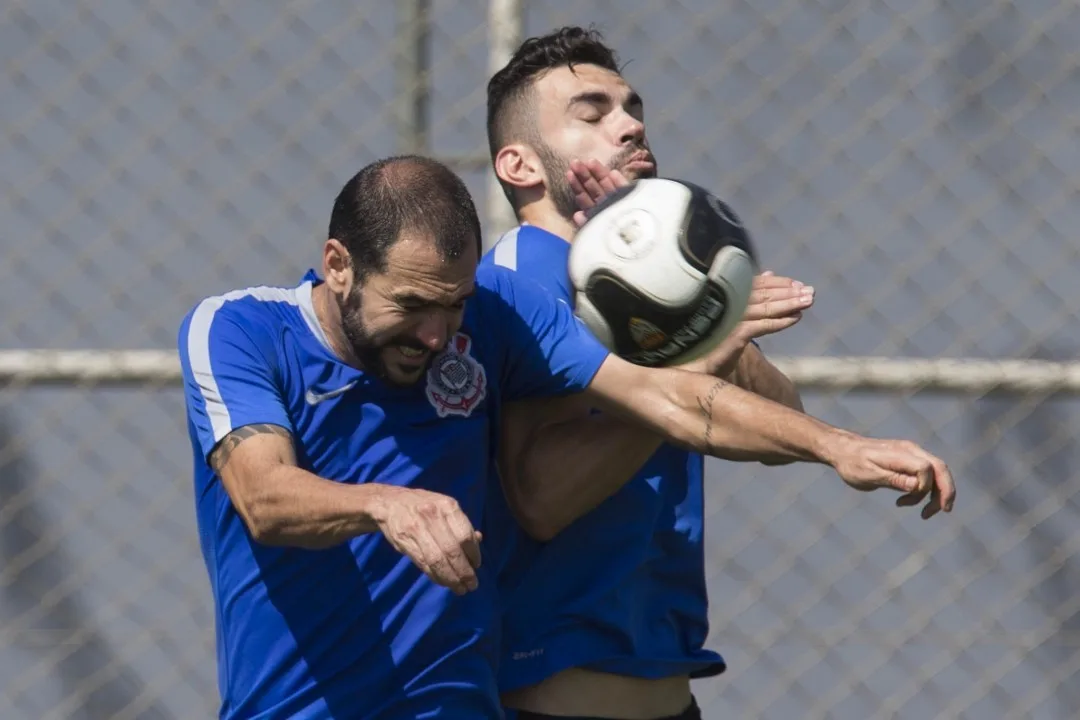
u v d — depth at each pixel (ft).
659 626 45.14
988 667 61.31
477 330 40.86
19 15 62.39
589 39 47.37
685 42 61.21
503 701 44.34
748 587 62.03
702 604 46.14
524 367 41.47
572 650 43.32
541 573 43.55
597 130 46.14
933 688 61.16
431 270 36.45
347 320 37.45
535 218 46.57
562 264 44.19
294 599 39.04
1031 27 61.31
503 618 43.70
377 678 38.99
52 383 59.72
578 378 40.98
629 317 38.14
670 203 38.32
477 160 60.29
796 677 61.57
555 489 42.19
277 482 35.35
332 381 38.70
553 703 43.73
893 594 61.72
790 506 62.18
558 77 46.50
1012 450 61.41
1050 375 58.75
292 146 61.36
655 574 45.01
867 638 61.67
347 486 34.63
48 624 62.44
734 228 38.50
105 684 62.23
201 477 40.04
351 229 36.99
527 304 41.60
